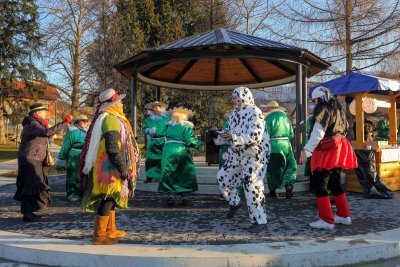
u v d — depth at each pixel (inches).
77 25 1034.7
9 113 1221.1
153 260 149.9
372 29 648.4
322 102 196.9
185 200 267.1
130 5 1052.5
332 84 330.0
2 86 1183.6
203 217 226.8
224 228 199.0
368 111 326.6
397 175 330.6
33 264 162.7
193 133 270.1
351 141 324.8
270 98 932.6
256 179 195.5
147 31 1074.1
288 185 290.4
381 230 193.0
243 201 283.1
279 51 319.3
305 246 162.9
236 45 303.6
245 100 196.5
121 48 856.9
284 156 286.8
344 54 672.4
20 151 223.3
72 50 1056.8
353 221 213.6
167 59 326.6
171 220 218.8
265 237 179.8
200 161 613.0
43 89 1240.2
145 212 243.0
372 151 297.4
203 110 1005.8
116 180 167.3
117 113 175.8
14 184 414.6
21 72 1185.4
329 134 194.5
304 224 206.2
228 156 209.5
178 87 484.1
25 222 218.5
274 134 288.0
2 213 247.8
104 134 167.3
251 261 149.7
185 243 171.3
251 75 472.4
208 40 326.6
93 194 168.4
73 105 1006.4
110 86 823.7
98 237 169.8
